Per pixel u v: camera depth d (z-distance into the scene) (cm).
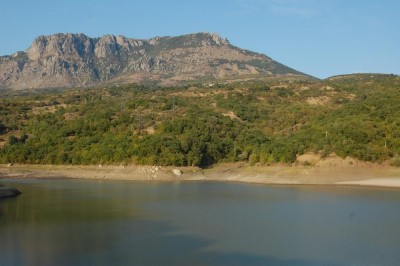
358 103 13938
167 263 4166
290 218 6062
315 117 14150
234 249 4600
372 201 7475
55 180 11525
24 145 13725
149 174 11862
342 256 4384
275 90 19900
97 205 7119
